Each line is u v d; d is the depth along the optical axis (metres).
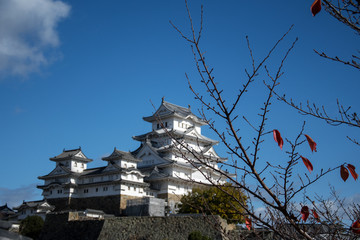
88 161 92.31
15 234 12.71
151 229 53.47
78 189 86.25
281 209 8.64
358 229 9.95
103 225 53.41
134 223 54.22
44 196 88.62
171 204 80.44
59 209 84.81
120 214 71.88
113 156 83.25
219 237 48.47
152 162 89.94
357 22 10.14
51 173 89.88
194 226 51.28
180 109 100.38
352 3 9.98
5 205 91.62
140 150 93.06
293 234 10.06
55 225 59.88
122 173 79.88
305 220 9.14
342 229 10.87
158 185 85.81
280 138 8.33
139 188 82.19
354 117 10.58
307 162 8.47
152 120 98.94
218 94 8.65
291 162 8.68
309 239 8.69
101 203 81.06
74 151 92.00
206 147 90.38
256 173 8.55
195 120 98.31
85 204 83.88
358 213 12.48
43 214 78.00
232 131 8.62
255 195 8.85
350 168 8.86
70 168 88.94
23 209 80.94
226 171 9.73
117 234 53.34
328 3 9.77
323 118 10.65
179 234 51.59
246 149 8.60
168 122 95.69
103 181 81.56
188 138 91.12
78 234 55.69
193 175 85.81
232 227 49.19
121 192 78.69
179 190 85.62
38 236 60.84
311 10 8.84
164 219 53.50
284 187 8.84
